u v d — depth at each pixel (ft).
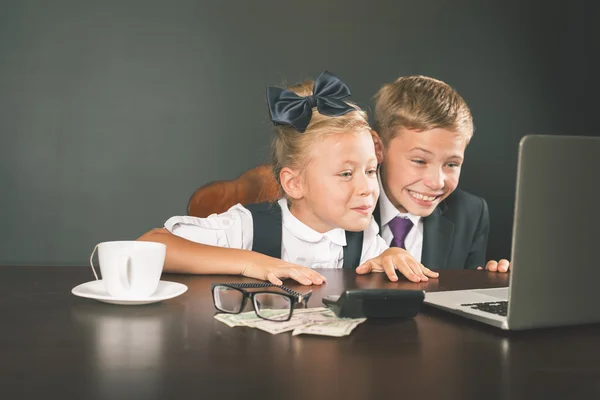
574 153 2.43
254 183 6.48
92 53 9.71
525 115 10.77
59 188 9.71
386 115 6.26
